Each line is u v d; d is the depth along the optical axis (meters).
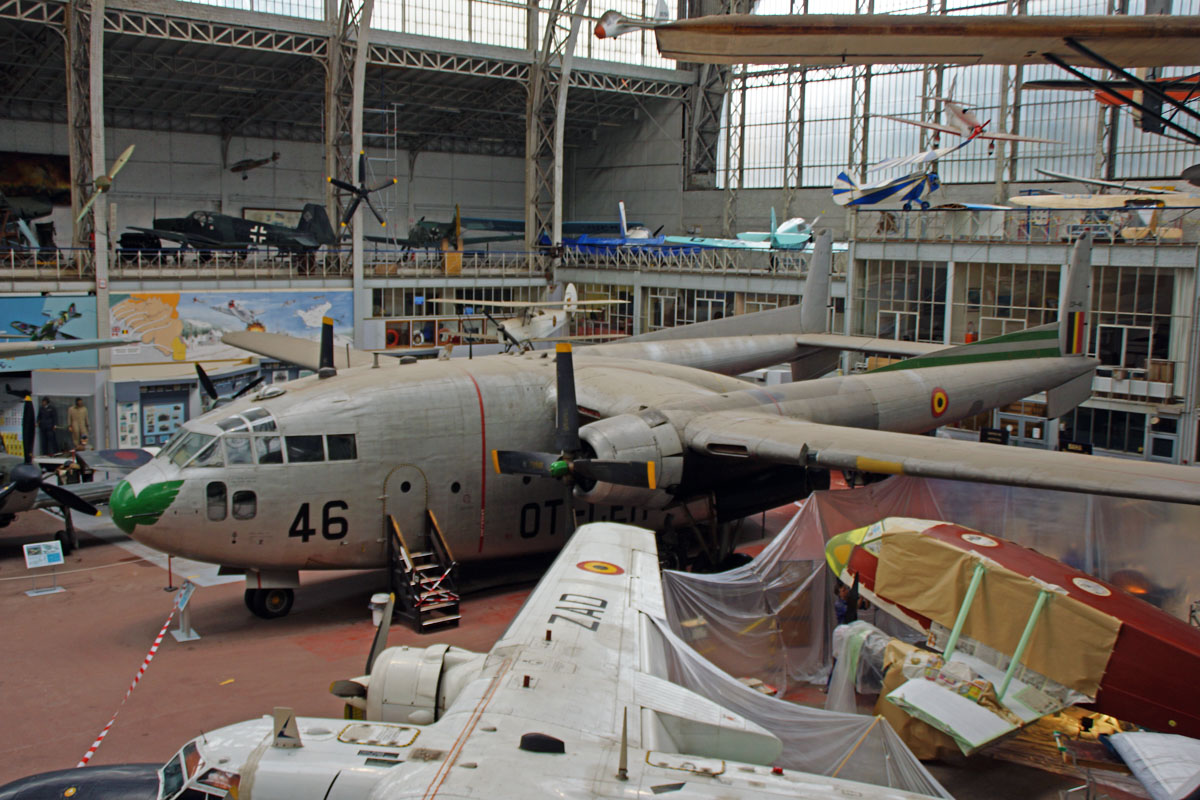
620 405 19.55
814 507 17.42
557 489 20.89
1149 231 33.09
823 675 15.75
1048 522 18.50
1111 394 33.09
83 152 37.66
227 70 48.25
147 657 16.23
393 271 48.84
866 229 41.38
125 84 49.44
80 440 34.91
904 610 14.66
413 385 19.52
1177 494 14.45
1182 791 10.48
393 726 9.24
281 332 41.41
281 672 16.16
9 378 34.84
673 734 9.27
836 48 9.74
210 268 43.03
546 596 12.26
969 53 9.70
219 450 17.52
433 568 18.83
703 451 18.39
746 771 8.05
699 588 15.32
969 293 36.38
